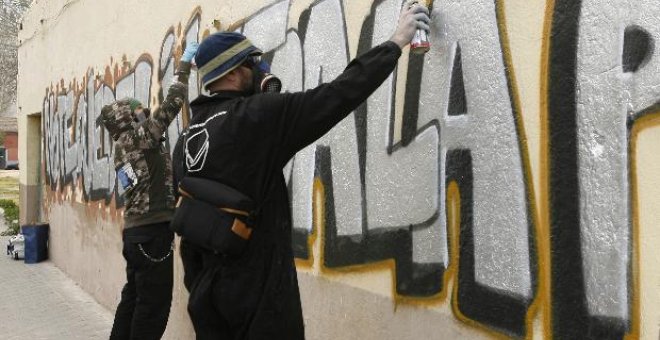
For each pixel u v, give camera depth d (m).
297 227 3.88
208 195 2.55
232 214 2.50
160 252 4.36
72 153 9.23
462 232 2.65
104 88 7.75
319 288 3.65
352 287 3.36
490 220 2.51
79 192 8.78
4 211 17.83
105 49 7.73
